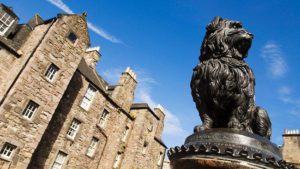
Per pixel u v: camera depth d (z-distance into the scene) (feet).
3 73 53.01
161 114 118.93
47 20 62.90
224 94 8.56
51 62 57.93
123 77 94.89
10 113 49.80
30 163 56.24
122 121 88.74
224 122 9.03
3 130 48.44
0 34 56.59
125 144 92.17
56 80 58.95
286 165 6.82
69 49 62.34
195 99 9.71
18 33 59.47
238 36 9.39
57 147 63.31
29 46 57.93
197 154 7.05
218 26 9.97
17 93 51.16
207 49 9.96
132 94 96.37
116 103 85.92
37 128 54.34
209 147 6.97
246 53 9.87
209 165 6.72
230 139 7.27
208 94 9.00
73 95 68.23
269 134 8.77
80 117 70.13
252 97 8.75
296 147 73.10
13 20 59.31
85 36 66.49
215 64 9.00
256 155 6.51
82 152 70.90
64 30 61.31
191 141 8.12
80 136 70.23
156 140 107.34
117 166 87.92
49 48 57.77
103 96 79.05
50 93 57.41
